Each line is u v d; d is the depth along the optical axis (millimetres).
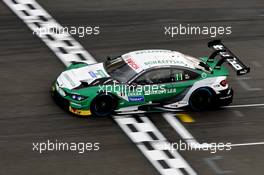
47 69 65938
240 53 72438
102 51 70375
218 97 60781
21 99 60062
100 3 80750
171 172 51594
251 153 55062
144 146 54719
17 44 70312
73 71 60250
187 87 59781
